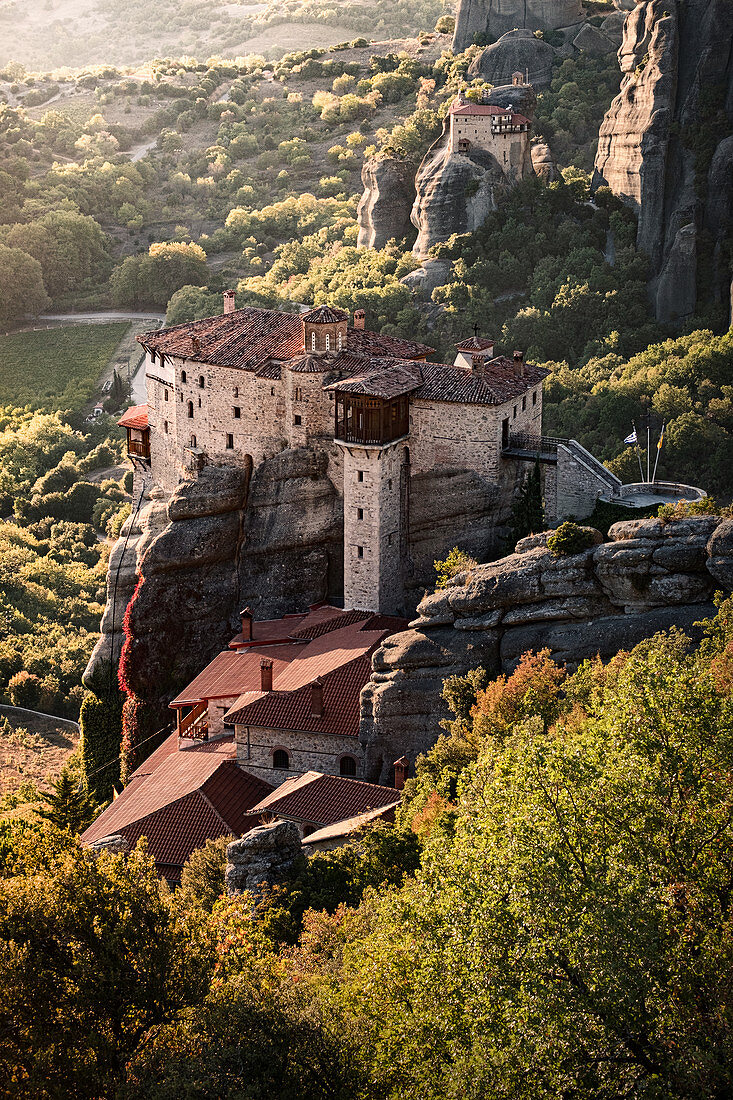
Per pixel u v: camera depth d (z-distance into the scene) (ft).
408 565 341.41
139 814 277.03
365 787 261.85
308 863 220.43
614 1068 123.13
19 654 491.72
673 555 243.19
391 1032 137.18
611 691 156.56
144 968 147.43
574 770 139.23
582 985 124.26
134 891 153.48
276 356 360.89
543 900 127.75
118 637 390.63
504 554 331.98
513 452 330.13
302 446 353.92
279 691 296.71
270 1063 139.23
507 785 143.43
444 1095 128.98
